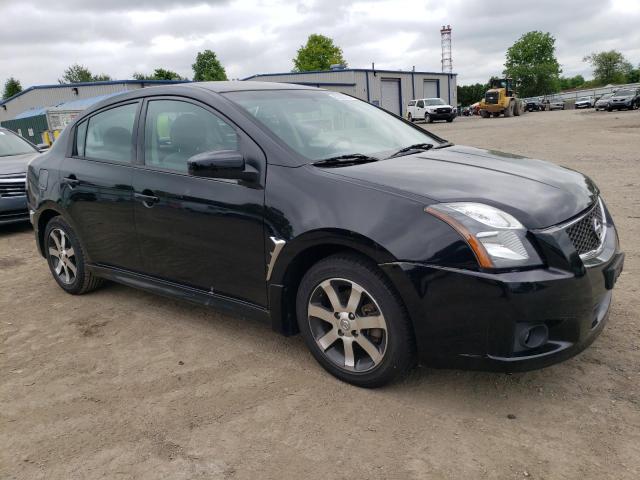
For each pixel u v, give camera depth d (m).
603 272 2.71
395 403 2.79
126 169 3.86
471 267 2.46
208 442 2.57
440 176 2.92
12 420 2.85
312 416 2.72
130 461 2.47
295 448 2.49
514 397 2.80
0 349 3.74
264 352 3.46
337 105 3.97
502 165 3.26
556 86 95.25
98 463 2.46
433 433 2.54
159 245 3.69
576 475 2.22
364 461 2.38
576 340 2.59
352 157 3.23
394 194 2.71
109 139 4.11
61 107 23.42
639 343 3.27
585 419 2.58
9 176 7.24
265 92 3.75
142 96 3.93
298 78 43.50
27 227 8.11
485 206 2.60
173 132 3.64
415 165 3.14
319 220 2.81
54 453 2.55
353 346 2.92
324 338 3.04
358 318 2.84
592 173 9.66
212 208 3.29
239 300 3.35
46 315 4.32
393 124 4.12
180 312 4.21
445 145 3.94
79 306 4.46
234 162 3.06
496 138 19.39
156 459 2.47
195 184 3.40
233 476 2.33
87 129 4.35
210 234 3.34
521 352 2.50
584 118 29.42
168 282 3.76
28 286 5.10
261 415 2.76
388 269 2.61
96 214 4.09
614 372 2.97
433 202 2.62
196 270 3.51
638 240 5.40
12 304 4.62
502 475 2.25
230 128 3.33
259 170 3.12
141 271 3.94
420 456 2.39
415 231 2.57
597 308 2.78
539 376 2.98
